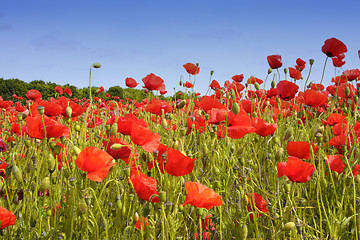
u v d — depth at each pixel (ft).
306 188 9.01
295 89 11.12
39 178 7.00
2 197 7.21
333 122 10.31
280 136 10.80
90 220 5.93
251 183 8.16
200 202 5.32
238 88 13.91
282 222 6.83
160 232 6.70
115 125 6.27
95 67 8.14
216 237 7.67
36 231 6.36
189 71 14.49
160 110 10.72
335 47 11.47
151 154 6.88
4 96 52.65
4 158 10.18
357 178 7.57
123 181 7.10
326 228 7.77
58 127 6.62
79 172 7.23
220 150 8.66
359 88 14.23
